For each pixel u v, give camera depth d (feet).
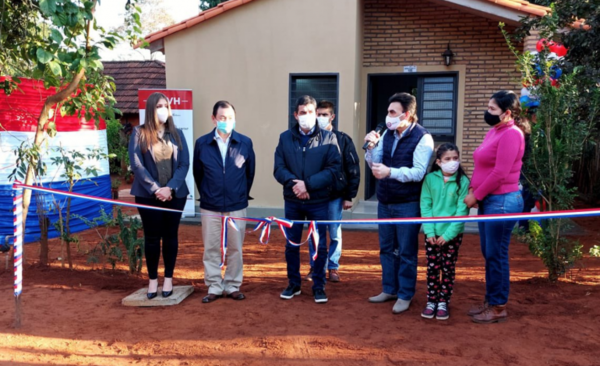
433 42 33.83
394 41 34.40
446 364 12.42
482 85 33.37
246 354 13.14
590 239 26.99
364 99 35.04
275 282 19.51
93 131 30.07
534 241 19.10
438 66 33.91
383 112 43.83
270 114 33.35
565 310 15.79
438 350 13.14
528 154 18.42
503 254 14.69
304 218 17.22
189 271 21.22
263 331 14.48
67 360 12.96
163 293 17.17
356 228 30.45
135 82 61.21
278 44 32.81
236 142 17.28
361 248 25.82
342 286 18.90
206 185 17.16
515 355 12.82
